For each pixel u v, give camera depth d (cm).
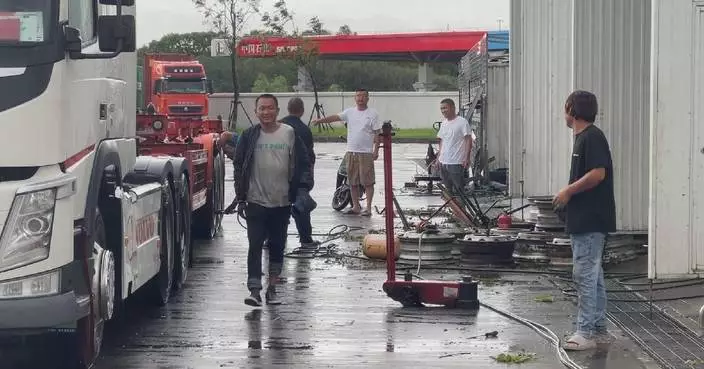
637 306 985
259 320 939
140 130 1438
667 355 789
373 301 1030
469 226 1398
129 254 827
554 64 1631
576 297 1037
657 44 991
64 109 654
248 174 1003
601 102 1314
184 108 4744
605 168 788
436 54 7125
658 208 999
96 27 761
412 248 1248
